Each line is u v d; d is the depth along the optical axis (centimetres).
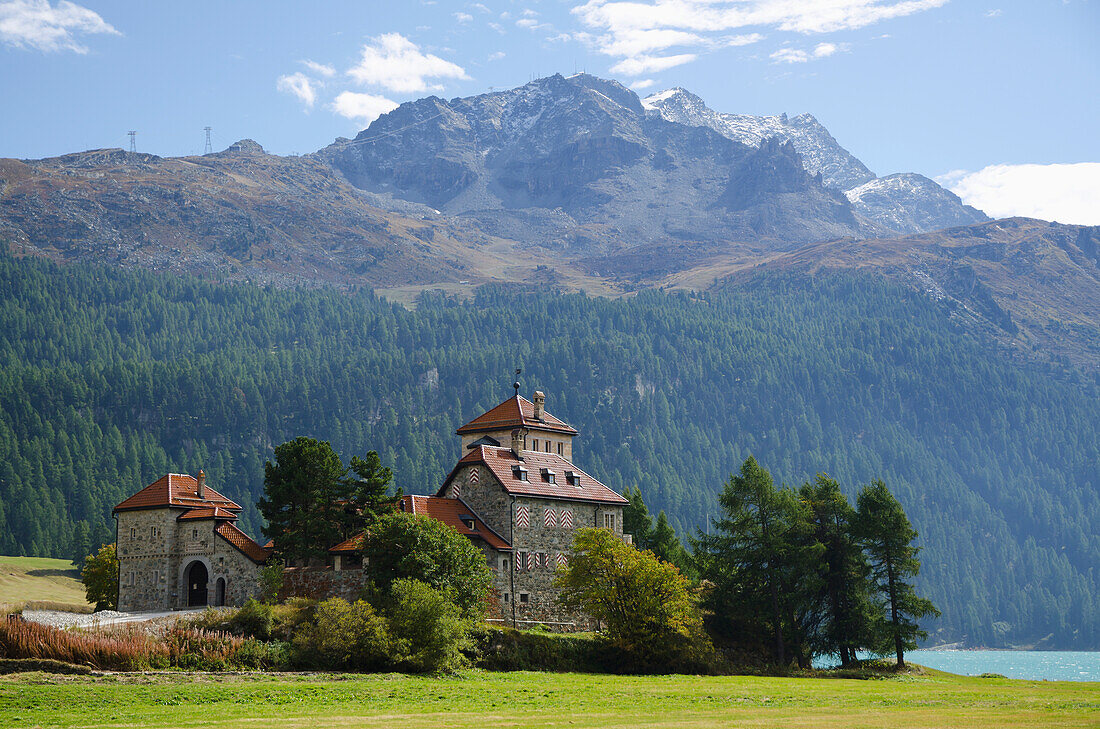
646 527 13625
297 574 9531
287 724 5634
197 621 8494
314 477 9944
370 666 8150
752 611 10994
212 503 10919
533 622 10375
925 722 5953
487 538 10275
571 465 11769
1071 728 5612
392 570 9069
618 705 6769
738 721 5991
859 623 11000
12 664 7069
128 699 6359
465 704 6662
